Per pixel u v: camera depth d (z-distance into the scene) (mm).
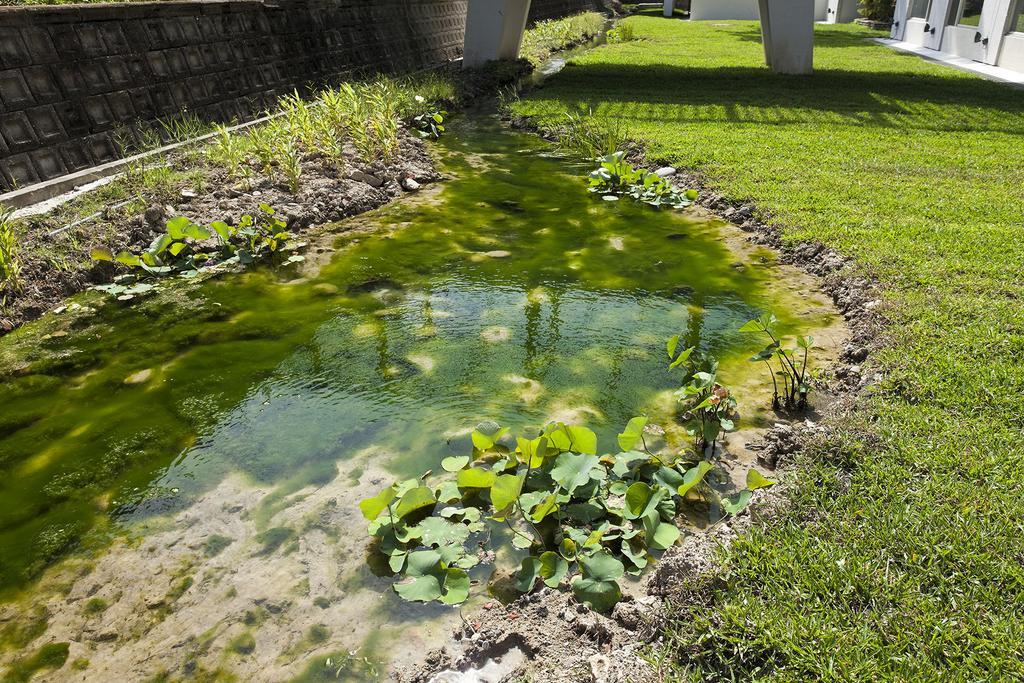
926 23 16688
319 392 3180
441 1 15023
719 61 14320
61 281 4129
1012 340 3129
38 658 1912
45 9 5293
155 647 1936
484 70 12172
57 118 5355
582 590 2012
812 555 2012
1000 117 8523
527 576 2094
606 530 2262
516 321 3822
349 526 2365
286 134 6621
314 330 3766
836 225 4816
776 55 12203
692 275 4402
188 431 2914
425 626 1979
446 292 4215
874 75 12008
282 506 2463
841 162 6520
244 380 3289
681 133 7812
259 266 4617
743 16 27578
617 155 6305
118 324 3846
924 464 2377
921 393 2791
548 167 7156
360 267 4602
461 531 2273
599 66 13531
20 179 4961
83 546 2309
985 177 5941
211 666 1870
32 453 2781
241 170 5723
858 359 3260
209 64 7344
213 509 2459
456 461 2541
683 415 2938
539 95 10391
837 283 4062
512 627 1938
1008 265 4020
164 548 2291
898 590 1877
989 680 1610
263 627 1990
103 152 5750
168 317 3924
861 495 2262
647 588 2078
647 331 3688
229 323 3855
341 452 2752
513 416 2955
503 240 5094
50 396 3178
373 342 3619
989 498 2195
